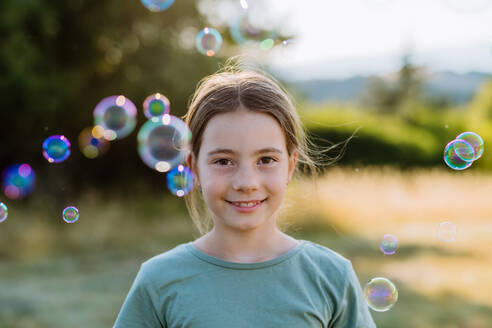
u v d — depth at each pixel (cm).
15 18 708
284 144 130
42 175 809
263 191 125
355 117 1216
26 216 671
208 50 286
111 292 446
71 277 493
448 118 1415
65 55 849
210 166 126
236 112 125
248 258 129
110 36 843
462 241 649
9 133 812
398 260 560
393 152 1160
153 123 319
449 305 412
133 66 873
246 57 175
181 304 123
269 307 122
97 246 616
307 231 689
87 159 902
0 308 395
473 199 846
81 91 857
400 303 419
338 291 129
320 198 729
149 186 943
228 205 124
